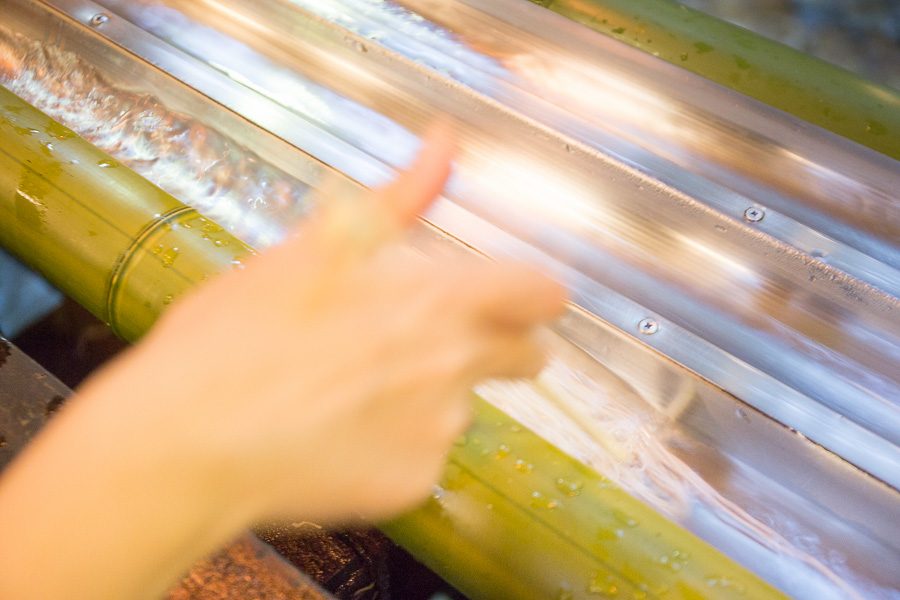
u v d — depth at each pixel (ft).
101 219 4.10
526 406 3.65
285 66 5.12
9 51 5.48
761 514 3.53
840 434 3.58
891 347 4.05
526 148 4.70
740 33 5.19
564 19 5.16
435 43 5.09
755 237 4.29
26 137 4.38
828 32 7.64
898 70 7.55
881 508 3.47
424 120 4.85
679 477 3.60
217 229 4.10
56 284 4.30
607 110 4.76
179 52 5.15
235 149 4.81
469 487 3.17
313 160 4.60
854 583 3.36
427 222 4.22
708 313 4.17
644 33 5.26
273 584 3.11
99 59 5.26
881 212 4.36
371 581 4.35
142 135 5.00
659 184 4.48
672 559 2.95
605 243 4.41
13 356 4.02
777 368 3.99
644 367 3.84
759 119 4.67
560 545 3.04
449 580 3.33
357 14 5.23
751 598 2.85
